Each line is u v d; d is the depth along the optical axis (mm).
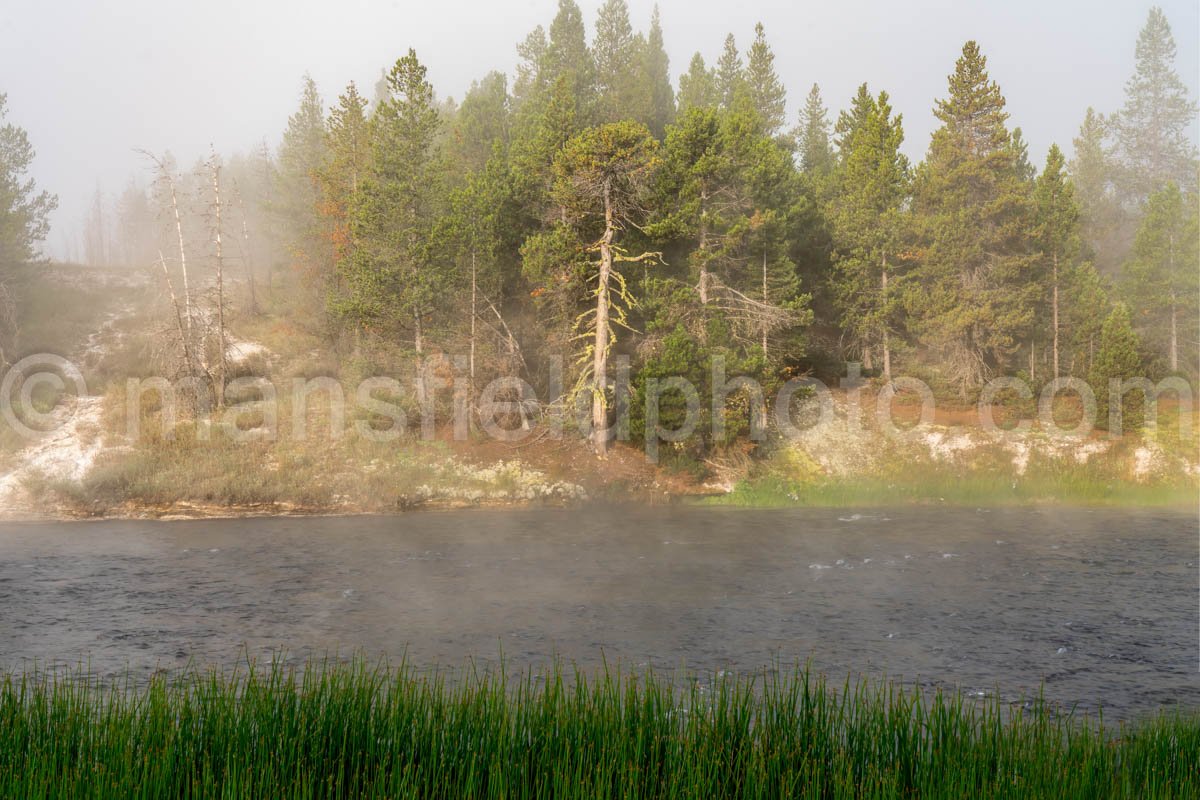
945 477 36531
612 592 18297
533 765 6746
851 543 25047
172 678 12062
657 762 6875
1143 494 35188
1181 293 48875
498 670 12359
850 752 7012
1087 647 13898
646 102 64250
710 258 36969
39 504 31547
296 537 26344
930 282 45250
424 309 38125
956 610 16531
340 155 46812
